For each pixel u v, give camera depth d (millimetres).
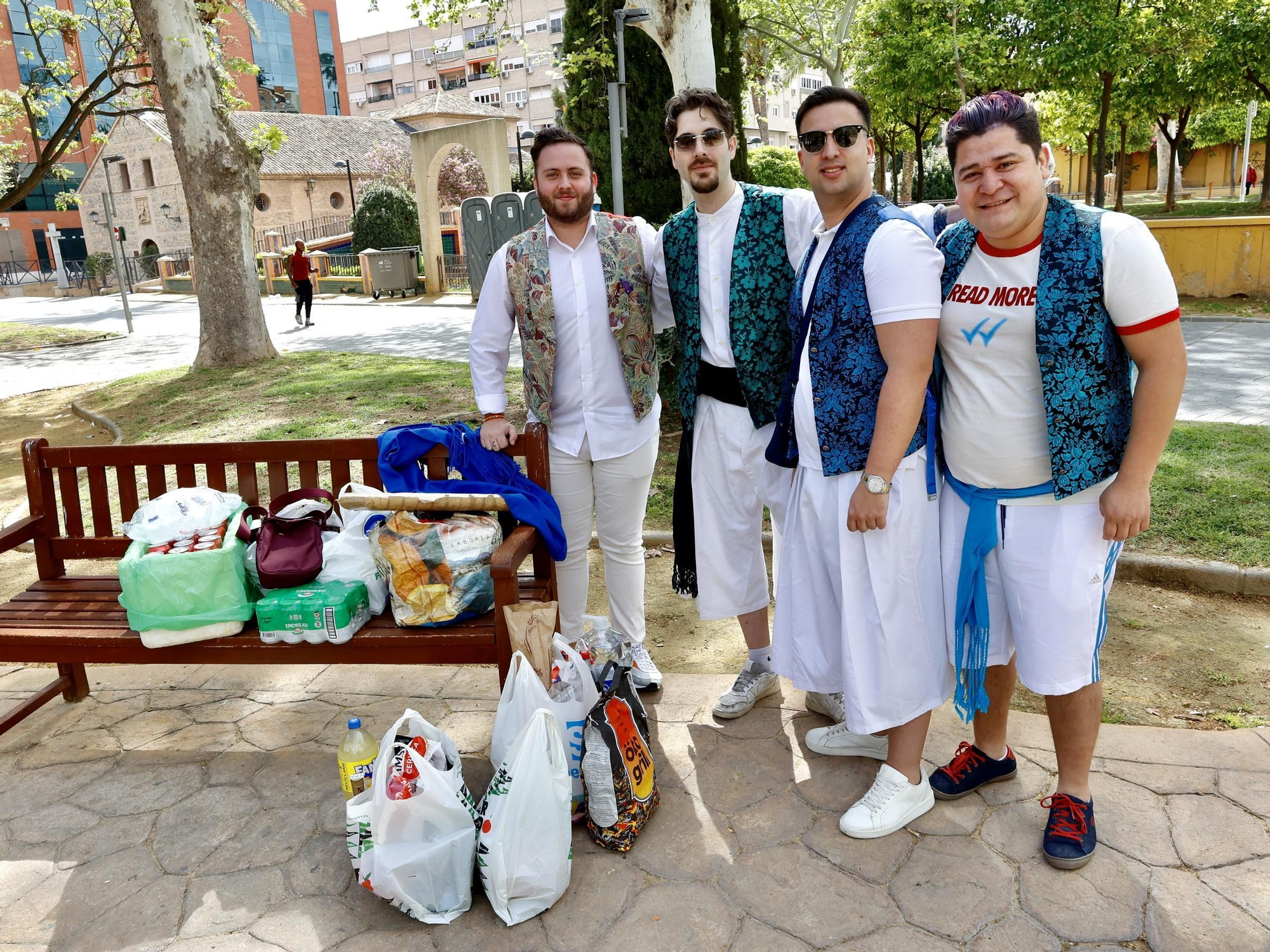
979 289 2283
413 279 24016
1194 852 2508
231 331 12547
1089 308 2148
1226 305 12469
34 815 2965
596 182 3129
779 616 2854
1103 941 2227
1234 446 5793
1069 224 2170
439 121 34312
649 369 3307
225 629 3045
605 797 2621
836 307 2477
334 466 3461
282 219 37719
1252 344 9828
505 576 2818
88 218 44938
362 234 27578
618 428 3303
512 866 2361
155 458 3547
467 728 3400
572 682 2795
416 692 3711
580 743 2773
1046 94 25828
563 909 2441
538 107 65562
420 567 2961
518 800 2359
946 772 2826
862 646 2566
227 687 3822
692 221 3041
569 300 3182
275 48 56719
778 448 2768
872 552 2498
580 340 3209
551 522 3148
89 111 15859
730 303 2934
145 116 39469
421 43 70312
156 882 2625
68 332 19688
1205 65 21062
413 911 2398
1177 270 13320
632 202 9898
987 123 2100
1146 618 4023
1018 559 2383
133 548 3076
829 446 2533
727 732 3264
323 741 3357
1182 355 2131
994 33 19891
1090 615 2348
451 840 2412
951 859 2539
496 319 3314
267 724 3498
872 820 2639
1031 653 2406
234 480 6934
